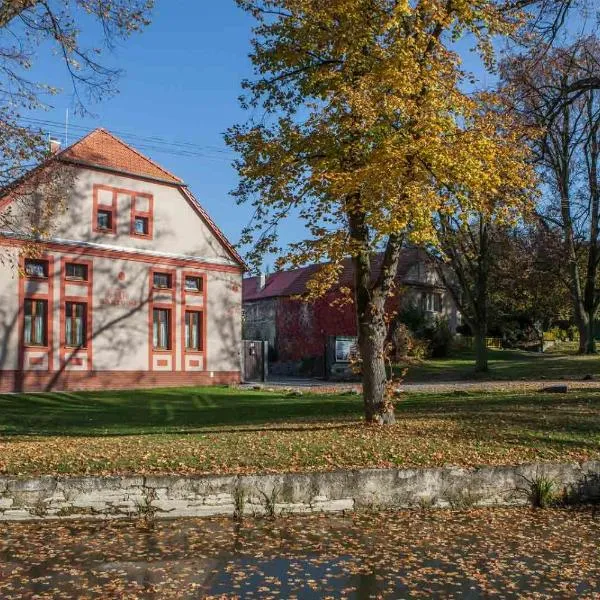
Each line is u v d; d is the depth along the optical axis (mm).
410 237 12609
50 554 8789
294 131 14672
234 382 36562
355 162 13844
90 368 31000
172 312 34281
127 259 32562
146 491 10633
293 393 29641
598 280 46188
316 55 15320
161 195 34219
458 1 13633
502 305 54031
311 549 9102
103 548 9062
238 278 37281
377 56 13734
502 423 15719
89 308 31125
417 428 15086
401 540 9578
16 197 19391
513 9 15062
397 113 13164
